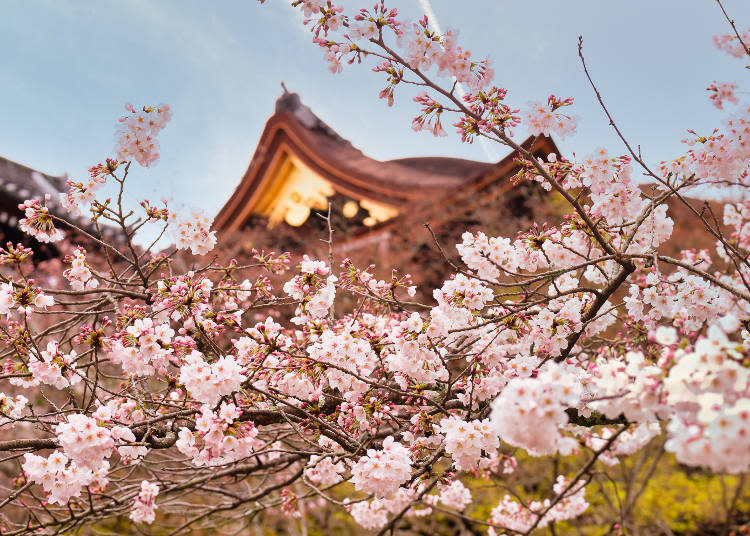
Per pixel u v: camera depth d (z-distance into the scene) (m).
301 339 2.78
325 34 2.29
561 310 2.57
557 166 2.54
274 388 2.51
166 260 3.12
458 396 2.59
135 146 2.46
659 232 2.86
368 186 10.15
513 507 4.14
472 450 2.22
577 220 2.58
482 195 8.62
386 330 2.75
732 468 1.44
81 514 3.14
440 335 2.48
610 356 3.02
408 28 2.23
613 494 6.71
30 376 2.66
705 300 2.69
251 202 11.01
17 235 9.35
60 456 2.36
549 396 1.63
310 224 11.32
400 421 2.66
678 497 7.36
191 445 2.36
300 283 2.70
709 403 1.50
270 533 6.79
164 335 2.49
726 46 2.63
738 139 2.47
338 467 3.04
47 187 9.32
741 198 3.43
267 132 10.80
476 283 2.46
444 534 6.86
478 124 2.24
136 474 4.06
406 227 9.42
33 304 2.66
